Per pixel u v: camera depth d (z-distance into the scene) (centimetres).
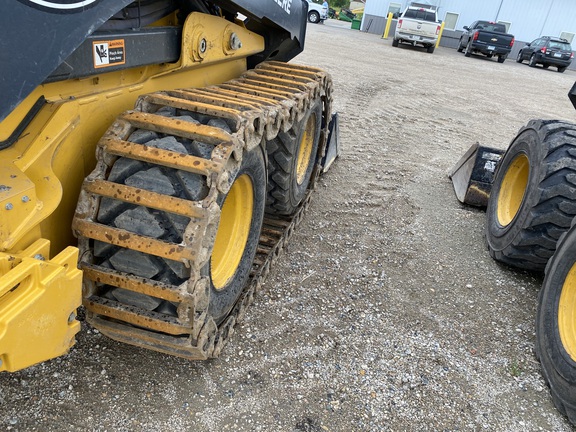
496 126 820
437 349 270
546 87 1419
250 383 232
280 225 357
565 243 264
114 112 211
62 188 185
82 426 199
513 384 253
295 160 319
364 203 446
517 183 384
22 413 200
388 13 2672
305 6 394
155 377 228
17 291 148
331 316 286
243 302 266
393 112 824
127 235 182
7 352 144
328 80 380
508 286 341
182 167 185
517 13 2648
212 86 273
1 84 132
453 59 1888
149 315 193
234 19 318
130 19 207
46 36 138
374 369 250
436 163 584
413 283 331
